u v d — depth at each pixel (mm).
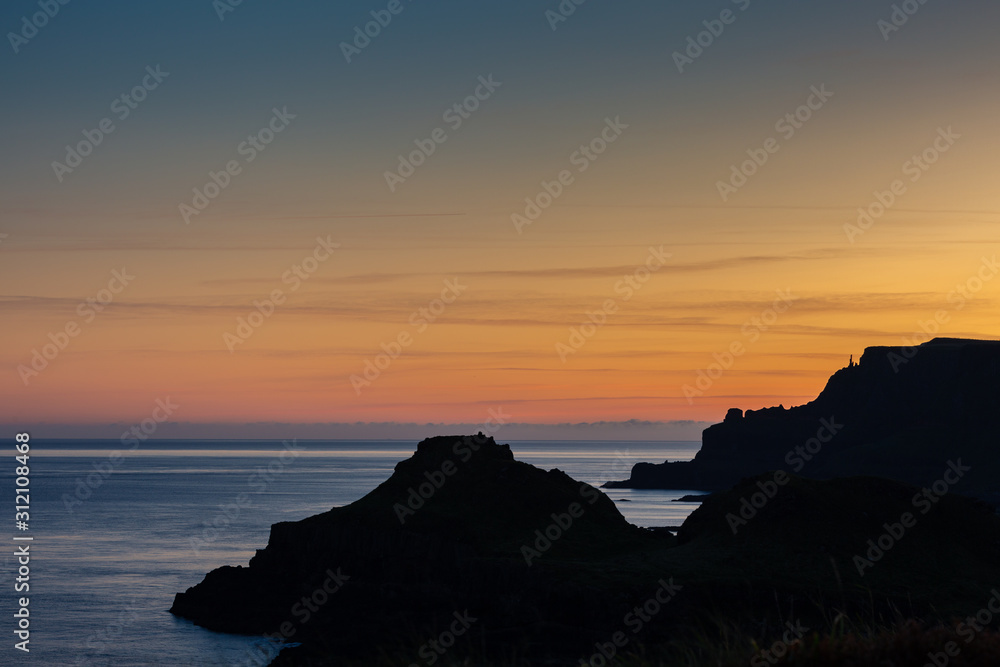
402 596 85938
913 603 66812
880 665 16141
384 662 24625
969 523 85438
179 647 79688
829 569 74312
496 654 62594
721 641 18688
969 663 15984
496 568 81188
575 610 70500
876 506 86000
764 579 70375
